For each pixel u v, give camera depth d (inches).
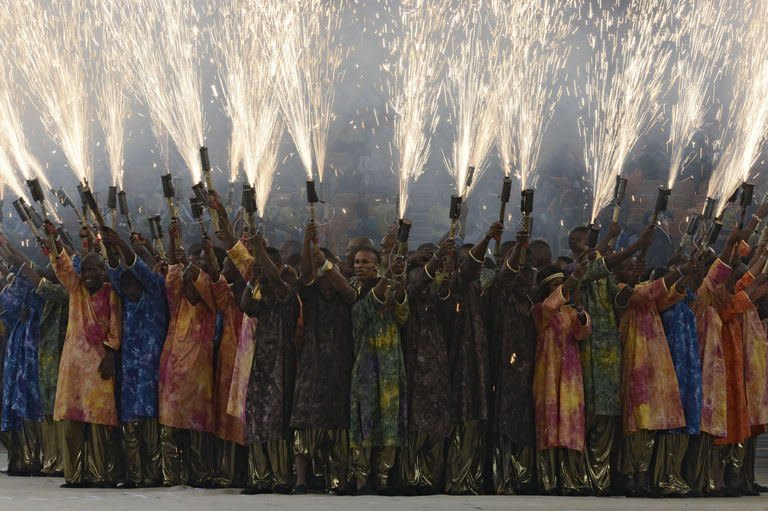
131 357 972.6
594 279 946.1
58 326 1031.0
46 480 1037.8
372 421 908.0
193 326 971.9
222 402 976.3
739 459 1007.6
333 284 917.2
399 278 903.1
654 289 948.6
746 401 996.6
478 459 940.6
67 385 970.1
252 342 944.9
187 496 883.4
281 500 842.2
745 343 1002.7
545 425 935.7
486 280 971.9
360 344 919.0
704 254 999.6
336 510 771.4
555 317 941.8
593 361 948.0
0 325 1163.3
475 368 935.0
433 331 930.1
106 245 970.1
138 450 978.1
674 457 965.2
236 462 984.3
